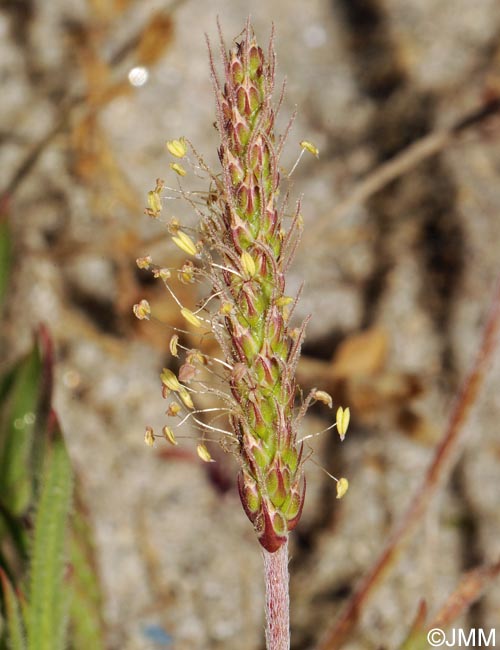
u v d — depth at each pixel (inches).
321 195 13.1
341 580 10.3
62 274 12.1
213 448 10.9
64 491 7.5
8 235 8.9
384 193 13.1
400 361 11.8
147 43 12.6
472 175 13.1
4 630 7.8
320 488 11.0
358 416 11.4
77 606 8.0
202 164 6.4
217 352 11.2
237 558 10.6
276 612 6.5
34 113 13.6
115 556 10.5
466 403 8.2
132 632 10.0
